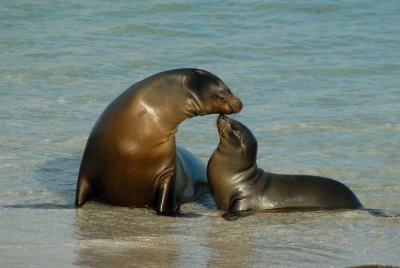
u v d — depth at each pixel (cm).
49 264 3053
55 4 9900
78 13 9594
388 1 10375
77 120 6050
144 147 4191
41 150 5303
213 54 8300
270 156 5338
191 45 8569
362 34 9075
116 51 8206
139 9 9806
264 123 6116
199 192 4809
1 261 3073
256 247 3528
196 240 3622
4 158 5091
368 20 9656
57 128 5828
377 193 4656
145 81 4262
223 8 10006
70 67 7550
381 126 6041
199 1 10194
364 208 4394
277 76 7556
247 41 8788
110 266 3078
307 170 5059
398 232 3862
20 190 4472
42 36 8606
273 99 6838
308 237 3747
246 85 7250
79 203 4225
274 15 9850
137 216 4106
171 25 9281
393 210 4359
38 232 3612
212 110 4200
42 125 5884
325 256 3400
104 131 4234
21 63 7606
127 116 4197
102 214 4084
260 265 3225
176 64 7925
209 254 3369
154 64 7875
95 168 4253
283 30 9262
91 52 8106
